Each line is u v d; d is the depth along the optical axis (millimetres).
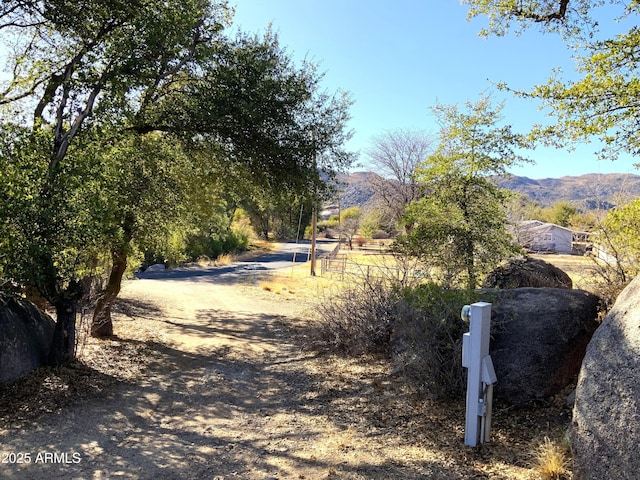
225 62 8781
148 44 7004
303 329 10883
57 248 5898
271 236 62344
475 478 3469
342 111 10617
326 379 6832
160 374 7305
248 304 15016
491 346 5066
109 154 6773
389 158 24328
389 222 25797
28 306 6809
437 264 7891
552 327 4875
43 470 3982
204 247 32031
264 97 8953
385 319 7836
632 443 2752
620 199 8375
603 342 3328
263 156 9375
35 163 5871
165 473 3947
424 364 5379
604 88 5918
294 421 5246
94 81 6762
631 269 5758
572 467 3213
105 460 4219
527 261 8367
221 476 3869
